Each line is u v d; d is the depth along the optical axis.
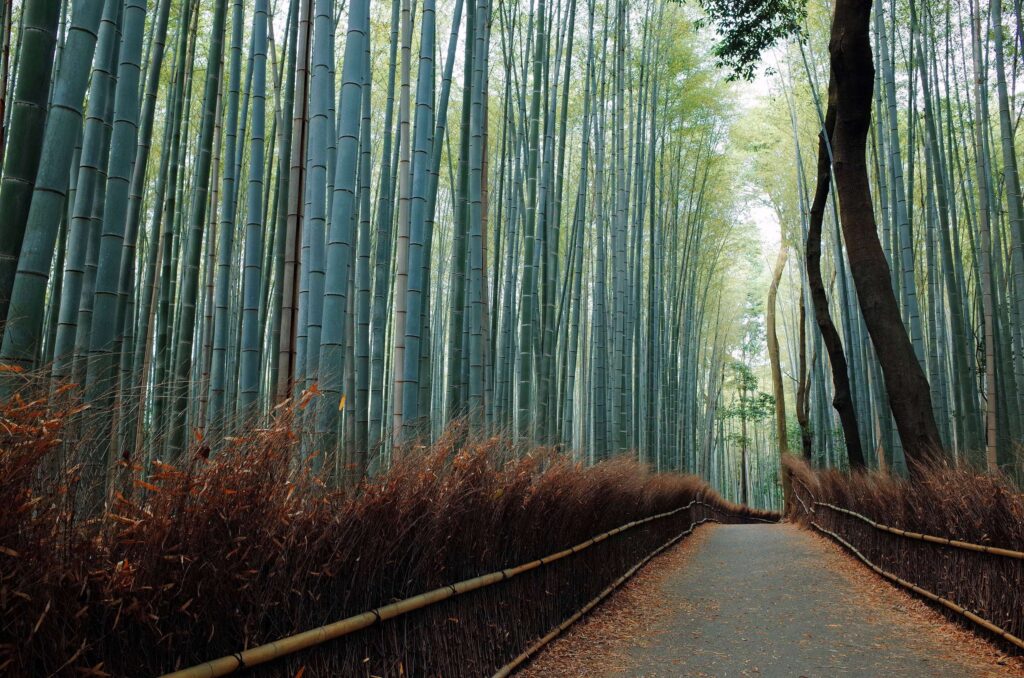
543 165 7.82
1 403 1.48
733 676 3.86
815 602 5.88
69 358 2.34
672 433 16.19
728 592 6.42
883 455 10.02
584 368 14.32
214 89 5.59
